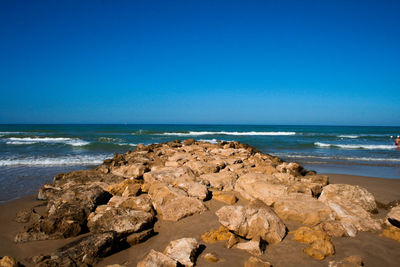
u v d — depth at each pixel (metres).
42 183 10.75
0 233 5.78
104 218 5.56
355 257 4.19
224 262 4.20
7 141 28.73
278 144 28.73
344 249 4.64
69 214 5.67
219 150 15.54
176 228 5.59
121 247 4.90
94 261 4.35
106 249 4.55
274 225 4.99
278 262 4.20
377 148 25.89
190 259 4.11
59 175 9.91
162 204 6.47
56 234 5.35
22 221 6.45
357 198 6.73
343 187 6.96
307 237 4.81
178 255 4.18
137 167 10.20
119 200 6.72
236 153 15.05
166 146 18.28
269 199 6.63
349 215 5.80
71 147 23.73
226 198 7.24
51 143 26.45
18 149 21.89
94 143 26.16
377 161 17.78
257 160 12.55
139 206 6.30
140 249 4.82
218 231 5.14
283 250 4.54
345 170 14.54
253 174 8.29
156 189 7.22
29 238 5.30
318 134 53.34
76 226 5.47
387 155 20.64
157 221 5.93
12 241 5.37
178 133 50.34
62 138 33.47
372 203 6.74
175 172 9.14
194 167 10.40
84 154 19.44
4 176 11.98
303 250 4.52
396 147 26.25
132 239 4.97
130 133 49.25
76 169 13.72
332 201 6.41
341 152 22.44
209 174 9.39
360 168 15.18
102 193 7.02
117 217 5.44
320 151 23.08
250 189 7.59
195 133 50.53
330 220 5.58
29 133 45.31
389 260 4.32
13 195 9.03
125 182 8.02
